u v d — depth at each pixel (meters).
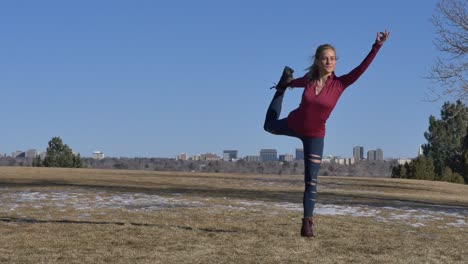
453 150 63.16
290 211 12.24
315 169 6.90
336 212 12.80
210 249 7.23
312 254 7.11
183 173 37.09
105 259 6.52
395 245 8.02
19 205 12.31
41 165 50.94
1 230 8.44
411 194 24.38
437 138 63.88
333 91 6.26
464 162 56.62
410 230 9.93
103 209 11.75
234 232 8.71
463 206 17.50
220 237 8.18
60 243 7.46
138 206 12.61
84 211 11.30
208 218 10.47
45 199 13.89
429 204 17.61
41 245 7.29
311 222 7.13
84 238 7.86
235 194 17.98
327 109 6.31
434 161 63.56
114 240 7.74
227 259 6.64
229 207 12.80
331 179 35.59
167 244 7.52
